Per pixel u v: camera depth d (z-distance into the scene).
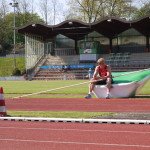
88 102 17.34
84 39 56.38
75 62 54.75
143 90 24.00
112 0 74.62
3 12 97.75
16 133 9.81
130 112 13.60
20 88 28.41
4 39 95.94
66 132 9.84
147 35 53.34
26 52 53.88
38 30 53.44
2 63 64.75
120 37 54.81
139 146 8.02
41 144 8.45
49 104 16.94
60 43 57.50
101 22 49.53
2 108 12.88
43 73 51.88
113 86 19.19
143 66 50.44
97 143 8.43
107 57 53.31
